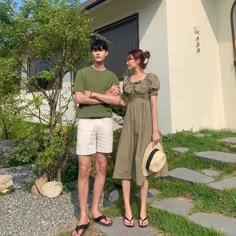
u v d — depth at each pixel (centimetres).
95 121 314
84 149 312
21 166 611
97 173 326
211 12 755
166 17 683
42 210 382
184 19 708
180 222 304
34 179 500
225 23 745
